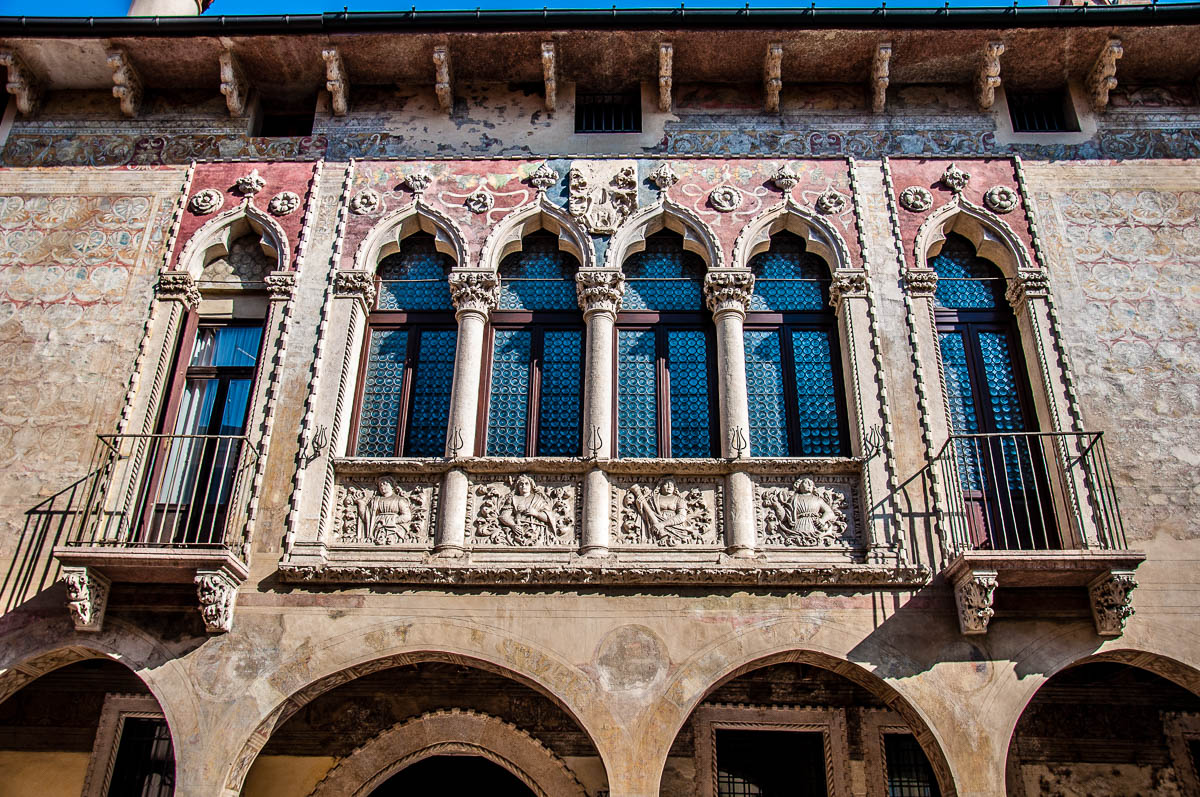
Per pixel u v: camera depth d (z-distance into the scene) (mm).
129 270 11242
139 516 9898
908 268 11000
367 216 11484
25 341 10797
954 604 9211
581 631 9148
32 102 12242
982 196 11461
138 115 12312
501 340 11086
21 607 9383
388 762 10414
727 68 12258
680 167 11711
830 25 11664
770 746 10688
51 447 10211
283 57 12117
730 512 9727
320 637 9133
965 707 8789
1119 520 9555
